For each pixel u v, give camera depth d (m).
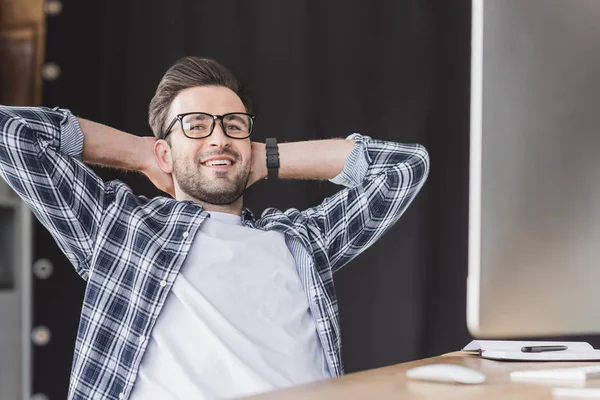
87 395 1.37
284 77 2.74
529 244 0.92
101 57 2.83
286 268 1.53
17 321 2.67
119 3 2.84
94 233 1.47
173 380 1.35
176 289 1.42
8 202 2.65
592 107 0.94
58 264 2.74
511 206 0.91
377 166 1.73
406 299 2.60
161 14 2.82
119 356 1.38
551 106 0.92
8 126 1.43
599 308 0.96
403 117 2.64
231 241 1.50
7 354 2.63
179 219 1.50
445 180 2.60
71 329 2.73
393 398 0.79
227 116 1.61
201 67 1.65
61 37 2.84
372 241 1.73
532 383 0.92
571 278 0.95
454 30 2.62
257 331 1.43
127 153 1.63
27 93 2.77
